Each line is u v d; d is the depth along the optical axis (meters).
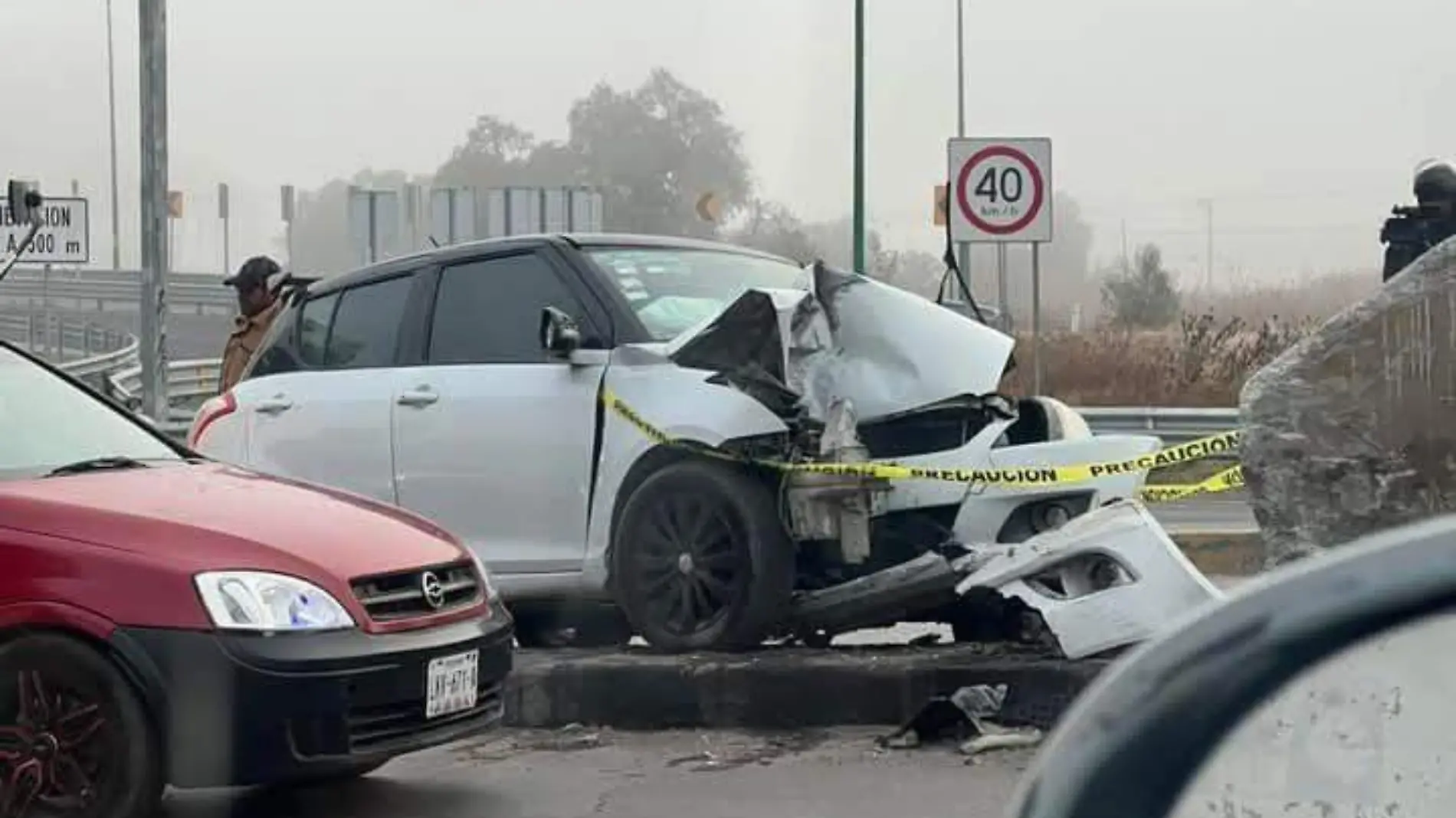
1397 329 7.63
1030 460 7.88
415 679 6.27
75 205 24.00
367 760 6.12
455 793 7.08
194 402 26.81
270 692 5.87
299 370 9.62
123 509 6.23
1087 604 7.33
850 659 8.02
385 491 8.96
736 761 7.41
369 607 6.23
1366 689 2.27
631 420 8.29
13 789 6.02
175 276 54.72
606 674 8.07
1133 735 2.25
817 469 7.88
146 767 5.93
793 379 8.34
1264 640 2.24
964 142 13.84
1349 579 2.22
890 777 7.04
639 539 8.27
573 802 6.86
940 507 8.16
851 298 8.44
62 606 5.97
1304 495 7.73
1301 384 7.78
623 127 63.78
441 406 8.87
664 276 9.05
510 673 7.10
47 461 7.01
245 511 6.42
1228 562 12.38
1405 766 2.34
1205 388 28.55
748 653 8.16
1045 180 13.82
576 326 8.61
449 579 6.69
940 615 8.65
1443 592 2.16
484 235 35.12
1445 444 7.54
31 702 6.03
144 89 16.58
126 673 5.93
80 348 41.94
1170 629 2.36
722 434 7.97
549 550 8.52
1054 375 29.23
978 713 7.65
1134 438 8.05
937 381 8.27
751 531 7.97
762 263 9.65
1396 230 10.50
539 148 69.81
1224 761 2.23
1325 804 2.30
